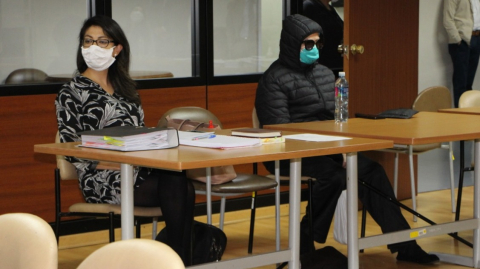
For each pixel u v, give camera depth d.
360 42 5.58
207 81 5.35
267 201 5.62
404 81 5.96
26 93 4.50
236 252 4.51
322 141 3.06
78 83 3.46
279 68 4.35
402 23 5.90
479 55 7.70
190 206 3.20
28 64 4.59
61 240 4.66
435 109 5.30
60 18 4.69
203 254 3.29
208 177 3.75
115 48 3.53
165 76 5.20
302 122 4.22
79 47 3.57
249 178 4.00
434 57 7.33
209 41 5.35
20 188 4.52
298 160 3.21
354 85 5.56
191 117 4.14
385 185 4.02
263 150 2.74
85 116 3.42
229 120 5.48
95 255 1.41
